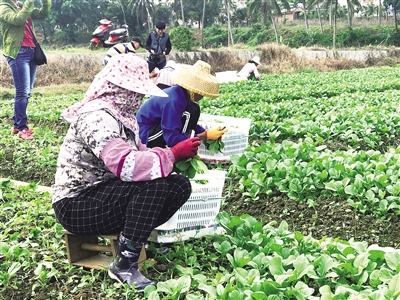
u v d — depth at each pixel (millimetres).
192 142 2236
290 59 20609
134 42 6582
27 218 3002
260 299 1910
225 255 2451
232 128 4129
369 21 42656
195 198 2557
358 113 6023
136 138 2283
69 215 2213
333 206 3197
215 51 20359
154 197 2152
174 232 2535
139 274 2240
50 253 2586
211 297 2016
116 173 2104
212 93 2898
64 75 14891
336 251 2404
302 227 3059
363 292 1997
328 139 5109
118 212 2180
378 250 2229
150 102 3020
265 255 2385
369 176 3219
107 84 2162
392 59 24297
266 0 33656
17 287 2303
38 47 5395
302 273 2125
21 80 5270
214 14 43000
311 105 7406
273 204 3346
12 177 4375
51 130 6227
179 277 2355
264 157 3777
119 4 34062
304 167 3514
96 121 2096
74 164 2199
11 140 5285
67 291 2262
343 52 24094
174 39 21109
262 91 9383
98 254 2535
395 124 5621
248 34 39625
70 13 31562
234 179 3773
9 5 5152
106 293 2211
